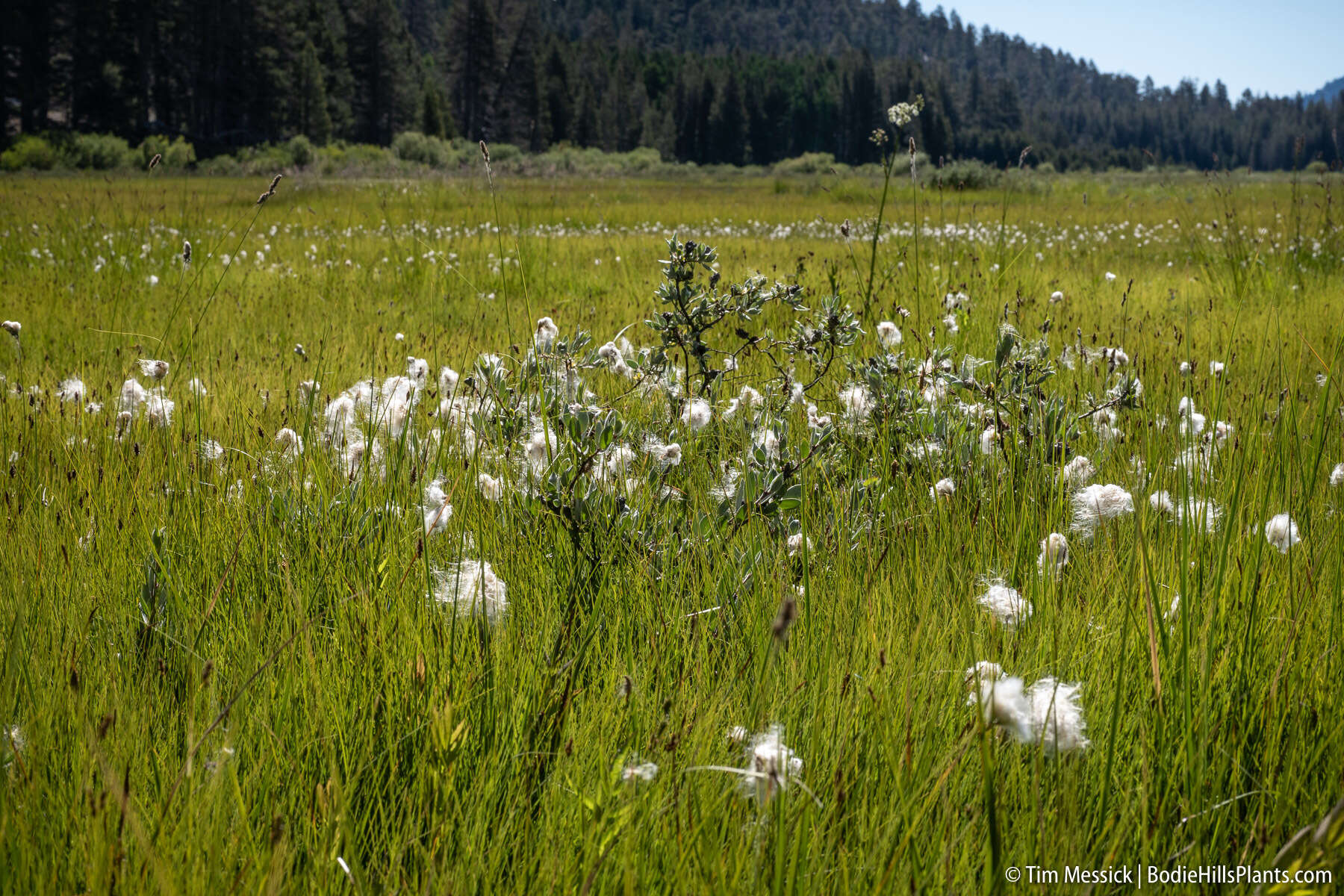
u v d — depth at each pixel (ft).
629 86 463.42
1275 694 5.81
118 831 4.33
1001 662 6.36
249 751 5.66
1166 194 76.74
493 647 6.62
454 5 339.36
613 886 4.67
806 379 14.39
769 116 481.46
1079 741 5.10
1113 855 4.72
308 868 4.77
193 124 262.67
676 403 11.24
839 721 5.86
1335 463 10.36
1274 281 26.40
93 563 8.05
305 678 6.23
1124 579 7.41
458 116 341.00
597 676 6.54
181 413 12.63
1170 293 24.44
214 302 24.94
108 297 25.59
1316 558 7.75
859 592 7.43
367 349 17.74
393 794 5.37
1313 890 4.23
